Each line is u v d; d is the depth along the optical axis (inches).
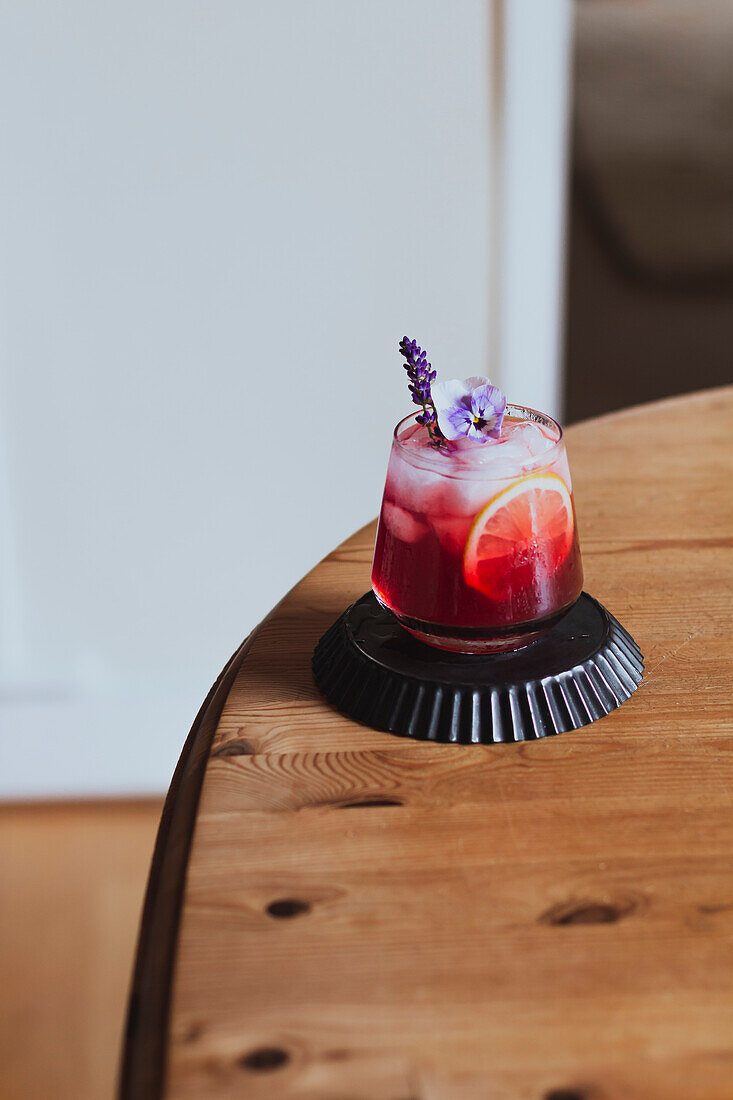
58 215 75.1
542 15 74.1
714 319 139.6
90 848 79.9
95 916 71.9
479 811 34.8
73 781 88.0
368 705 36.9
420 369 36.5
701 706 37.1
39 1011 64.2
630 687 37.5
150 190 75.2
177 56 72.2
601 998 31.7
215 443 82.3
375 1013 31.5
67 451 81.0
